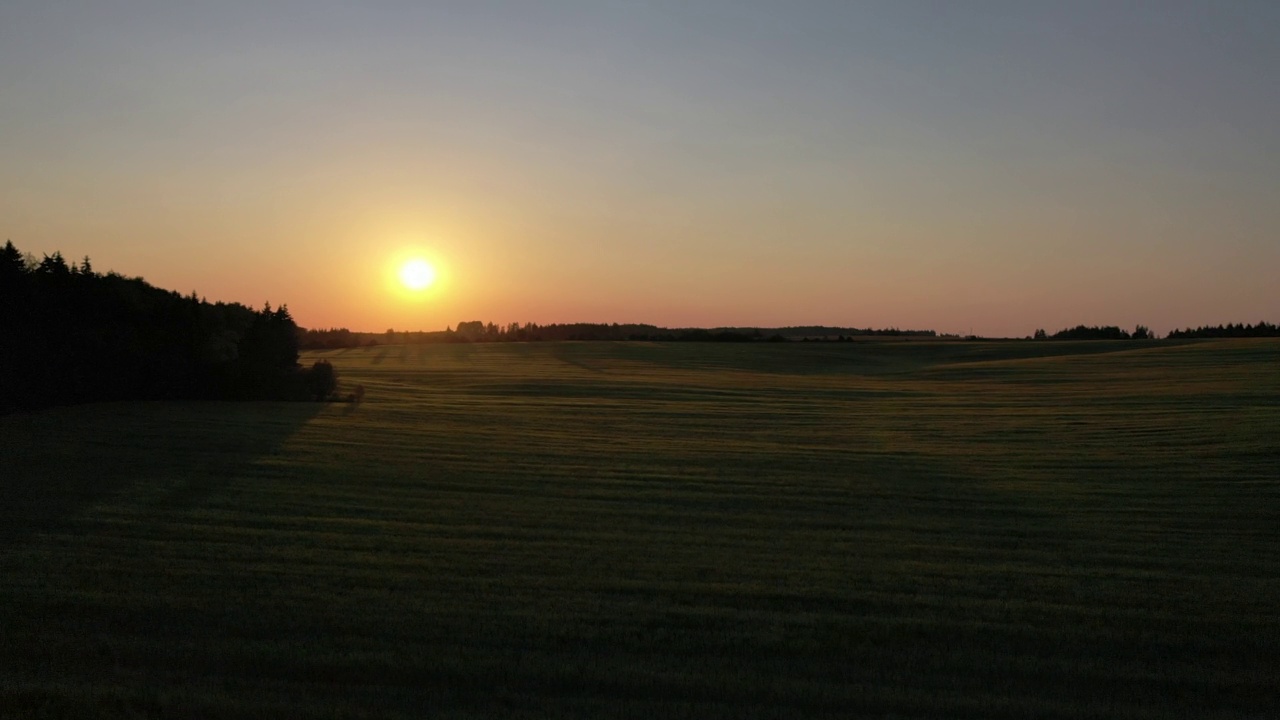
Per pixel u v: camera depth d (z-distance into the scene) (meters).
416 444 25.77
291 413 33.44
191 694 7.56
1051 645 9.38
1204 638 9.59
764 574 12.03
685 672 8.34
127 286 38.94
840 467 22.86
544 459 23.38
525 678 8.15
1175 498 18.48
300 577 11.24
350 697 7.66
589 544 13.67
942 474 21.83
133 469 19.45
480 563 12.21
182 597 10.25
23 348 30.16
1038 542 14.43
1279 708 7.91
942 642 9.40
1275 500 18.25
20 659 8.30
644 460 23.58
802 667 8.59
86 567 11.48
